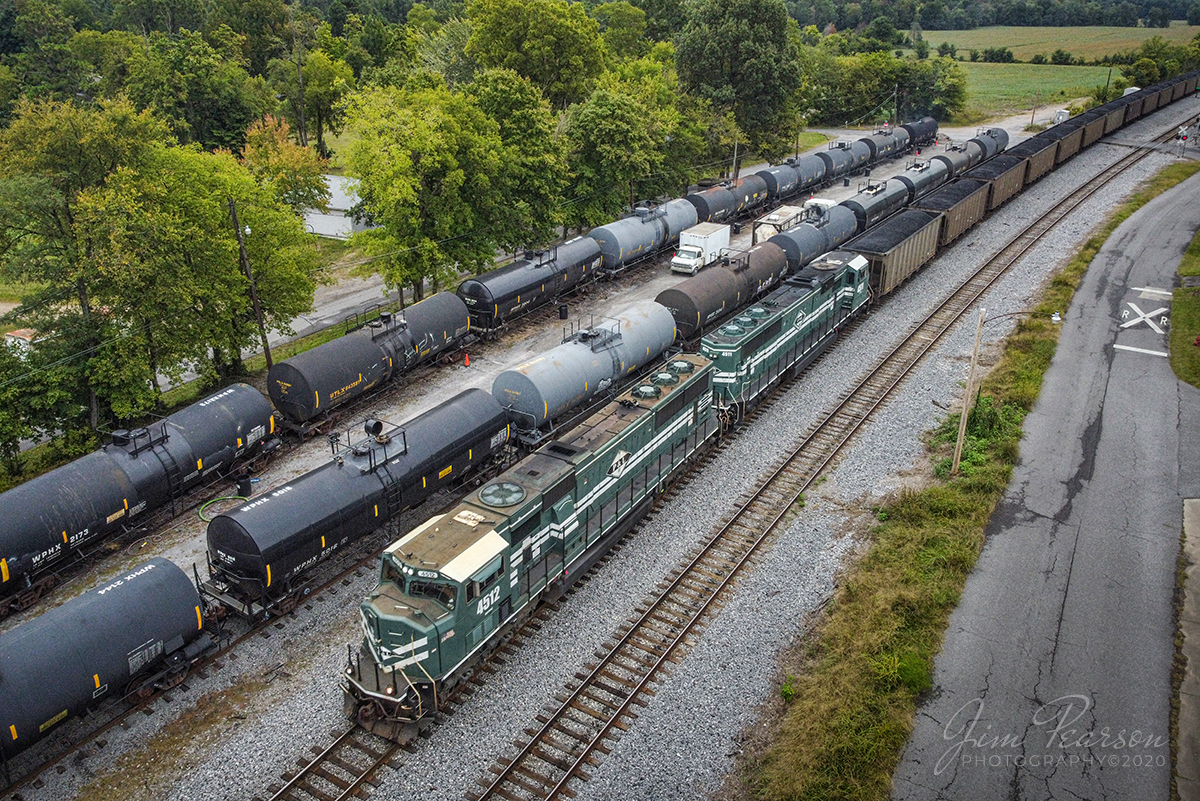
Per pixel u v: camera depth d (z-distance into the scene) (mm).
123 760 20531
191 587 22969
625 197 64562
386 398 40562
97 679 20453
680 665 23359
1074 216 66188
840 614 24938
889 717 20922
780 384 41406
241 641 24578
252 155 66438
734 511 30953
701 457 34812
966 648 23516
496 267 61531
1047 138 78625
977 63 160000
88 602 21312
